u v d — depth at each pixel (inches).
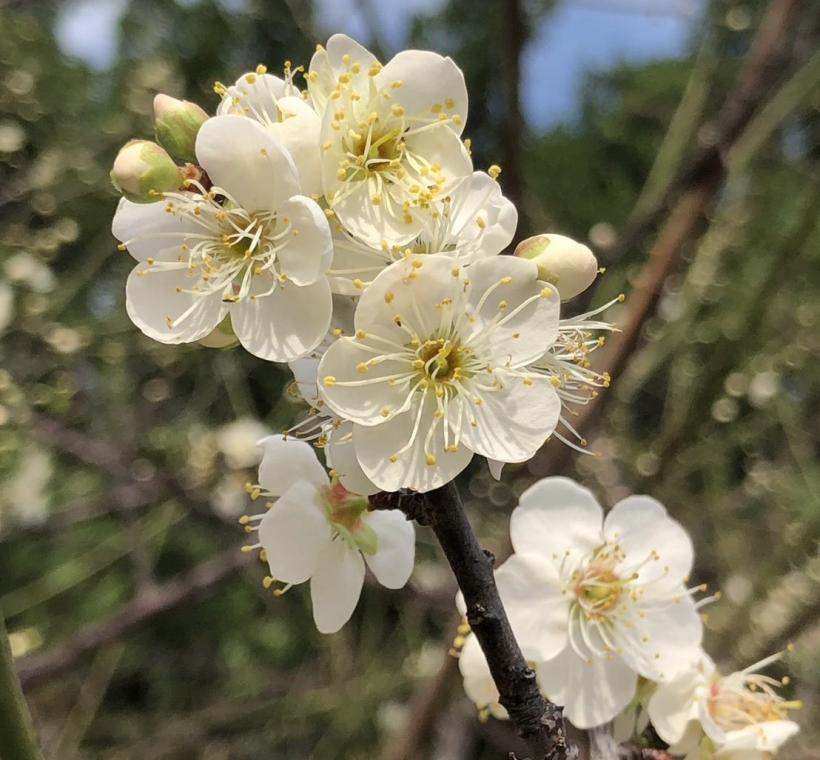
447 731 10.9
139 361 12.2
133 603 9.1
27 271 10.2
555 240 3.0
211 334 3.0
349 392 2.8
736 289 9.9
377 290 2.8
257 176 2.8
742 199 9.7
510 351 2.9
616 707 3.9
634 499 4.3
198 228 3.0
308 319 2.8
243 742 12.8
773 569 9.2
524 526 4.3
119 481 11.1
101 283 12.3
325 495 3.4
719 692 4.2
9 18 12.2
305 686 12.8
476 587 2.7
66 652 8.8
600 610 4.0
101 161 12.2
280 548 3.3
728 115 7.6
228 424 11.5
